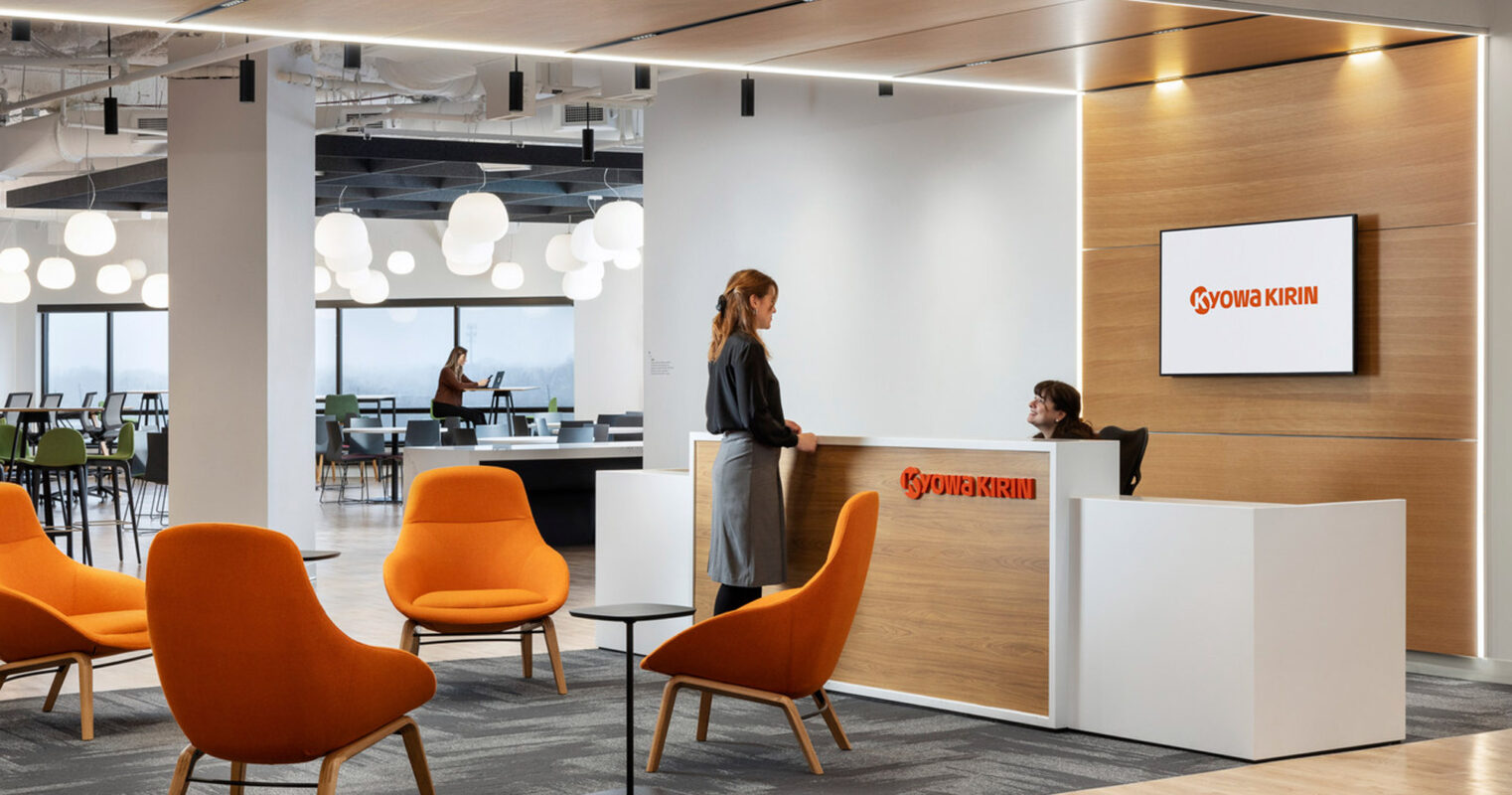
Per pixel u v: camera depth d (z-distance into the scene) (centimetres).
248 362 939
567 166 1348
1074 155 825
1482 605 669
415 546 661
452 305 2116
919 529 599
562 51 703
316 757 414
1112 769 493
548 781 479
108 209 1684
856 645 623
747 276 595
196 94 949
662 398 1041
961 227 880
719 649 481
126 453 1154
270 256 938
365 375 2145
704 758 512
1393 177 698
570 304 2064
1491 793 460
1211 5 613
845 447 619
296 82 957
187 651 400
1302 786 469
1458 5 659
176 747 529
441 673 677
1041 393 642
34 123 1245
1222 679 512
